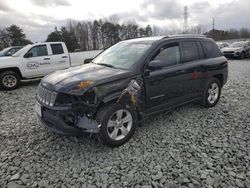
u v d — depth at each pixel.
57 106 3.29
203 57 4.99
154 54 4.04
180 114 4.98
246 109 5.29
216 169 3.03
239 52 18.64
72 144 3.73
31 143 3.80
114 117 3.55
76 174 2.97
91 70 3.91
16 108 5.85
